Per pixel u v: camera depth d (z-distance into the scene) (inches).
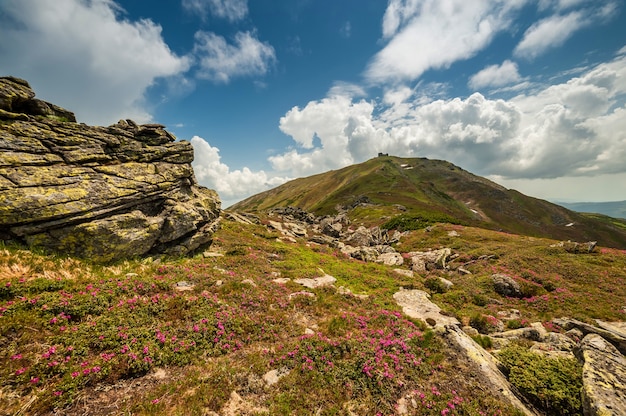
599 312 1018.1
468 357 576.1
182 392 415.2
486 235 2386.8
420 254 1975.9
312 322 738.2
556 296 1176.8
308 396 449.7
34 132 784.9
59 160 800.9
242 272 999.6
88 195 788.0
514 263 1584.6
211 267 953.5
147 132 1103.0
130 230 848.9
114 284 643.5
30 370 379.9
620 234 6264.8
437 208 4992.6
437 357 590.2
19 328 442.0
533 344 692.1
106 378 413.4
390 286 1194.0
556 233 6186.0
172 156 1127.0
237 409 404.8
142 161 1037.8
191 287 754.8
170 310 614.2
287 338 634.2
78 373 395.9
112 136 975.6
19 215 662.5
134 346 479.5
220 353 535.8
